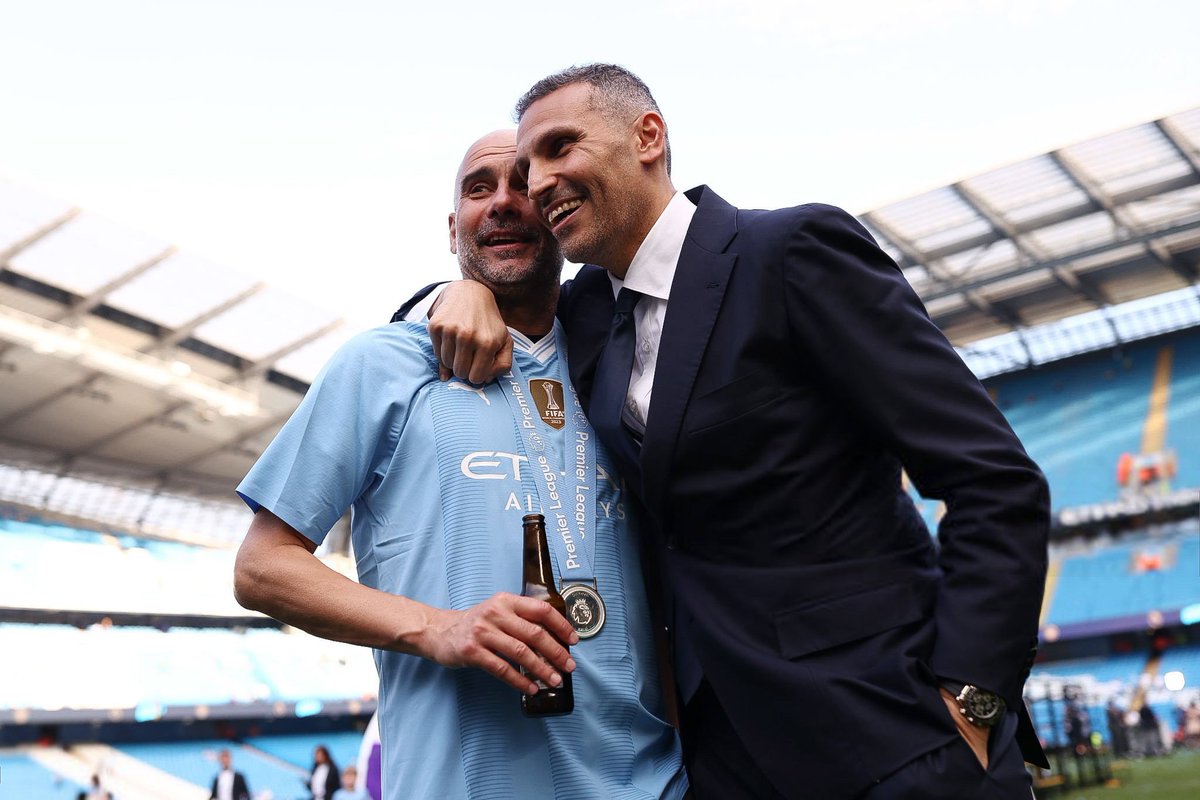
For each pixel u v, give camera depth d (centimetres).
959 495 158
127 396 1966
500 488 179
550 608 157
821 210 171
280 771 1772
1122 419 2147
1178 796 1212
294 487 178
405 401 186
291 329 1852
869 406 162
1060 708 1606
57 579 1991
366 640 167
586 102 184
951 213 1831
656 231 185
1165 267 2005
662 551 187
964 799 148
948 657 152
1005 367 2362
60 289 1688
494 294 201
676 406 170
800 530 167
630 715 177
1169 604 1809
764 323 168
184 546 2330
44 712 1631
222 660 2003
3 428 2042
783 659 161
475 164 204
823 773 156
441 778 167
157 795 1617
